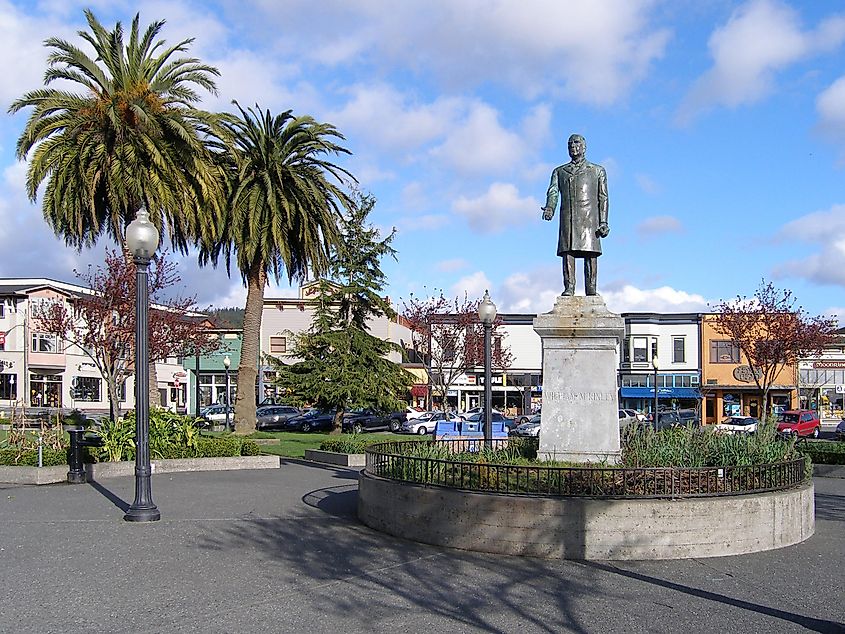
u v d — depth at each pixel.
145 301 12.72
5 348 60.09
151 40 25.66
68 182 23.50
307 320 66.19
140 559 9.69
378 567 9.37
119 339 29.58
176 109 24.67
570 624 7.27
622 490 10.46
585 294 13.28
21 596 7.96
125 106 24.00
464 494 10.41
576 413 12.58
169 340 33.84
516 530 10.08
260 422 48.03
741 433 14.27
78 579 8.67
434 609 7.68
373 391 38.16
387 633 6.92
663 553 9.92
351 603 7.83
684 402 59.91
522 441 15.11
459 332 55.53
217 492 15.94
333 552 10.17
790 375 59.22
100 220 25.94
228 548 10.38
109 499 14.62
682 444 13.01
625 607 7.82
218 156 28.52
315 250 30.22
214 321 51.25
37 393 60.72
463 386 61.47
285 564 9.48
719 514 10.14
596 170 13.30
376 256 39.94
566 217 13.21
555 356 12.77
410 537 10.94
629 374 60.38
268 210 28.81
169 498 14.99
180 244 27.41
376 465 12.54
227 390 41.53
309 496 15.37
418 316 55.69
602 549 9.88
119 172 23.14
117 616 7.32
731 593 8.38
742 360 59.78
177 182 24.17
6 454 18.00
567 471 10.67
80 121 23.50
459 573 9.13
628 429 15.04
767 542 10.48
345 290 38.75
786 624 7.33
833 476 20.92
